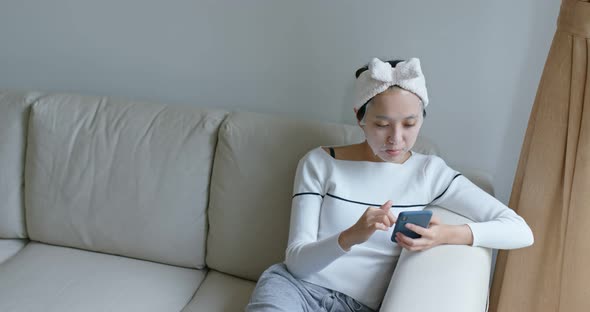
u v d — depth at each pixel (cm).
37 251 188
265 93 201
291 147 174
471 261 135
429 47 182
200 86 207
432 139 192
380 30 184
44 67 220
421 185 156
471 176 168
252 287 176
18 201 195
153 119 186
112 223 184
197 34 200
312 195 158
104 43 210
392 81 141
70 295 165
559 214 159
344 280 153
